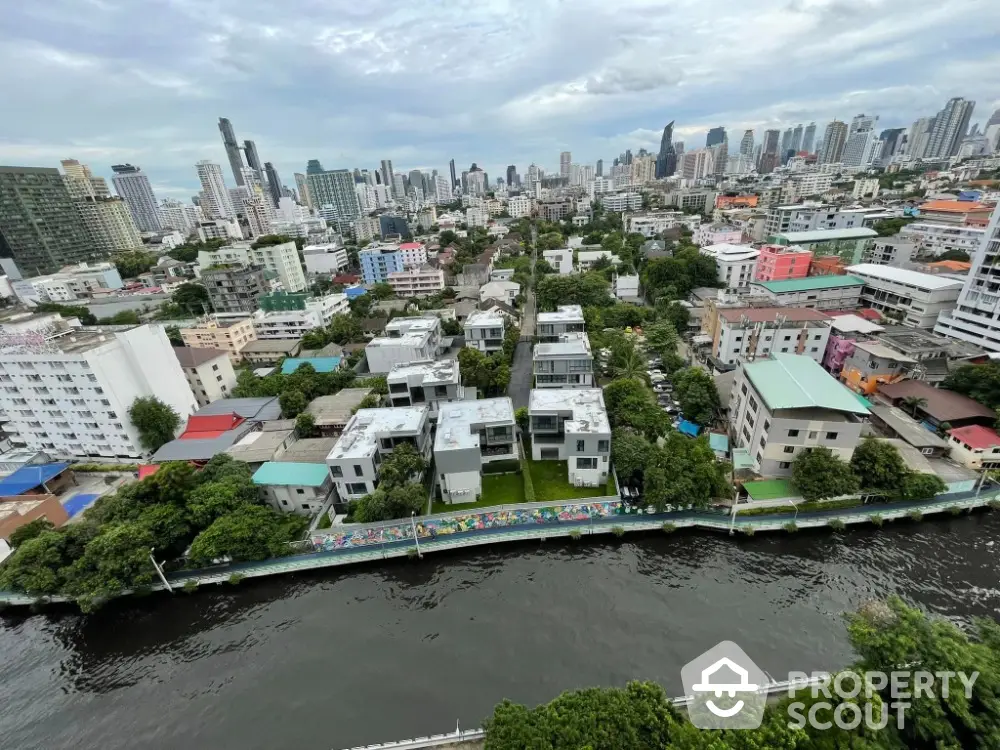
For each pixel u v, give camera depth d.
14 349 63.94
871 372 66.62
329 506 54.03
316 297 139.00
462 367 78.25
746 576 44.78
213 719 35.69
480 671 37.59
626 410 61.31
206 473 54.94
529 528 49.53
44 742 35.34
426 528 49.25
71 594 43.88
